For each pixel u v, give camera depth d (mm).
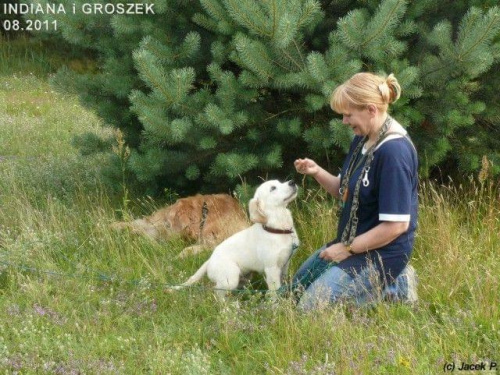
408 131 8562
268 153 8531
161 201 9680
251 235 6871
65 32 9094
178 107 8156
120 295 6824
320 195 8422
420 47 8328
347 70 7453
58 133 15102
